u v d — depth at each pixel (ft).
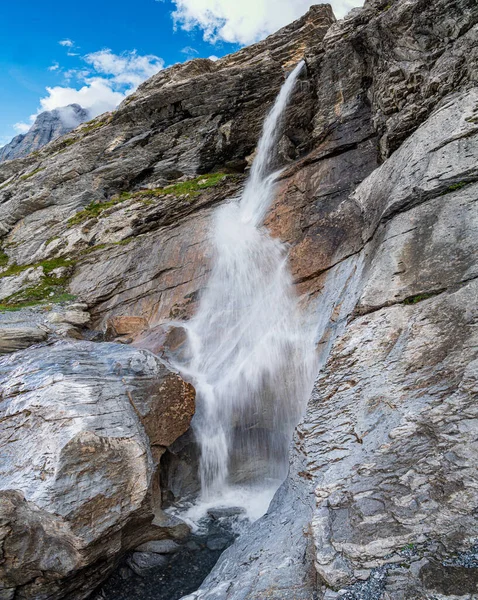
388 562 11.53
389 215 25.72
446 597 10.18
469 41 28.91
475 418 14.48
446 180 23.71
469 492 12.39
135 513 18.67
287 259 34.96
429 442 14.64
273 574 13.67
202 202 57.72
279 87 65.82
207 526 22.67
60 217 73.00
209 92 70.59
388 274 22.67
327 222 32.99
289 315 30.86
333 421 18.80
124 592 18.78
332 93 48.60
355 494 14.15
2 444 19.70
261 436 27.30
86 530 16.80
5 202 83.97
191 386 24.80
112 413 20.16
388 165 30.86
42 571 17.20
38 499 16.52
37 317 46.34
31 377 22.62
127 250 54.75
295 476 18.75
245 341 32.30
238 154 67.77
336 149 43.27
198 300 41.34
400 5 33.94
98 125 93.30
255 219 46.60
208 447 26.35
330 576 11.73
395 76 35.06
